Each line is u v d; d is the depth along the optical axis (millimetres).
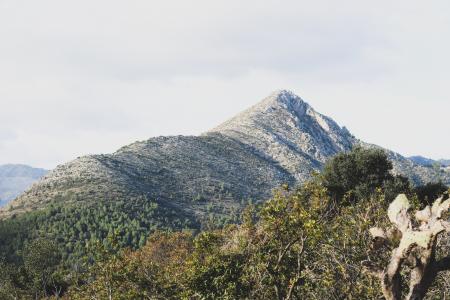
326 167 47344
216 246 16719
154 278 18797
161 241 53438
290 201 13961
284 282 14414
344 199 17734
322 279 14164
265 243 14617
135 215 147875
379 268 8602
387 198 39094
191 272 16484
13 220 139375
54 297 54062
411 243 7945
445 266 8047
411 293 8109
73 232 122562
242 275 15047
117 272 18078
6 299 62312
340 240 14539
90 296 19750
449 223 7508
